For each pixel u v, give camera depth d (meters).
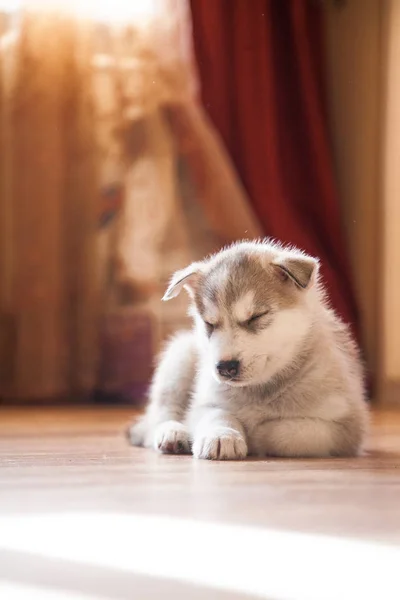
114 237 8.02
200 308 3.85
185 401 4.11
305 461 3.45
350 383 3.77
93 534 2.06
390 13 7.76
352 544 1.94
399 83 7.68
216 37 7.89
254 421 3.69
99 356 7.97
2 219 7.90
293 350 3.64
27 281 7.88
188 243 8.05
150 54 8.01
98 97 7.98
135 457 3.63
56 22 7.90
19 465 3.37
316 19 8.22
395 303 7.74
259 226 8.01
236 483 2.85
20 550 1.91
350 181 8.23
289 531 2.07
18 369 7.86
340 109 8.27
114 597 1.55
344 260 8.03
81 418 6.29
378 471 3.16
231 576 1.69
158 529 2.11
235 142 8.05
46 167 7.90
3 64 7.87
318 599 1.54
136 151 8.02
